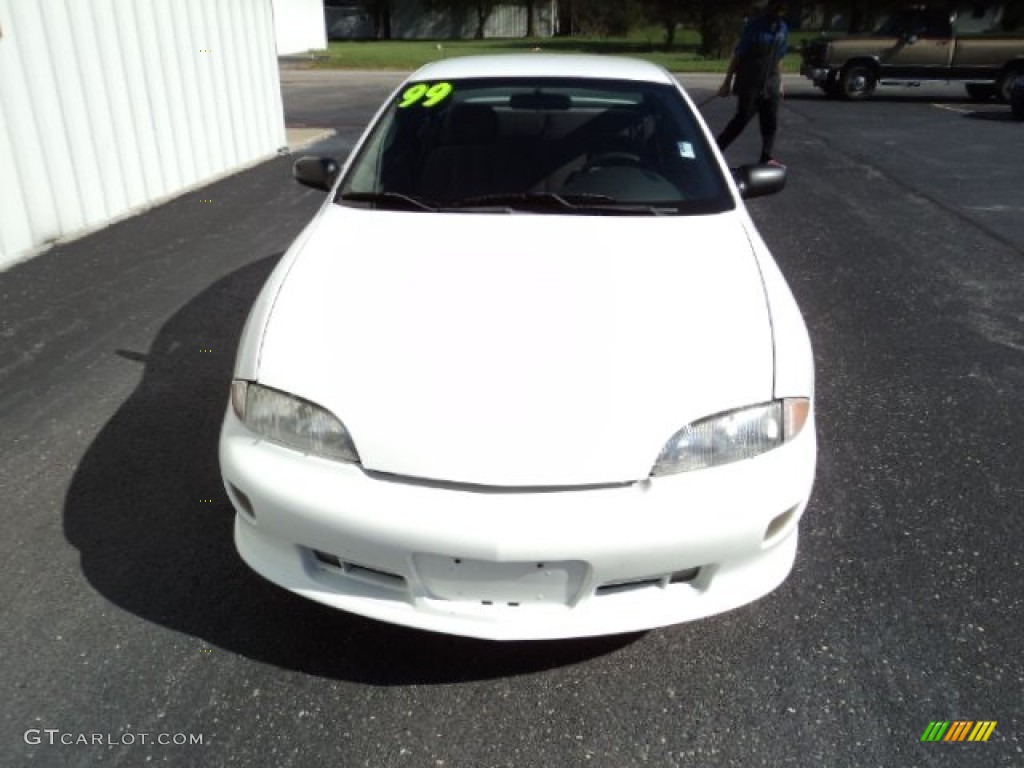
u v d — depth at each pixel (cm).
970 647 229
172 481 307
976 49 1502
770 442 205
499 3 4419
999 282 525
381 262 251
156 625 237
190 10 761
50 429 342
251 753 197
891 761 196
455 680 220
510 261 249
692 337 219
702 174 305
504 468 192
